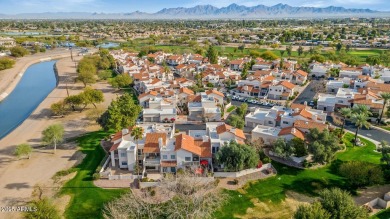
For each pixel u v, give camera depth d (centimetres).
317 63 18850
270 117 9731
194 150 7400
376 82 13875
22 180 7238
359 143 8850
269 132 8731
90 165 7906
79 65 19125
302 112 9356
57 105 11612
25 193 6731
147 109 11181
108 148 8800
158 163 7431
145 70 17400
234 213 6081
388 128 10056
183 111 11762
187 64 19912
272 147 8325
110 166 7794
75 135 9875
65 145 9119
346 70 16762
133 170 7538
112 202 6112
